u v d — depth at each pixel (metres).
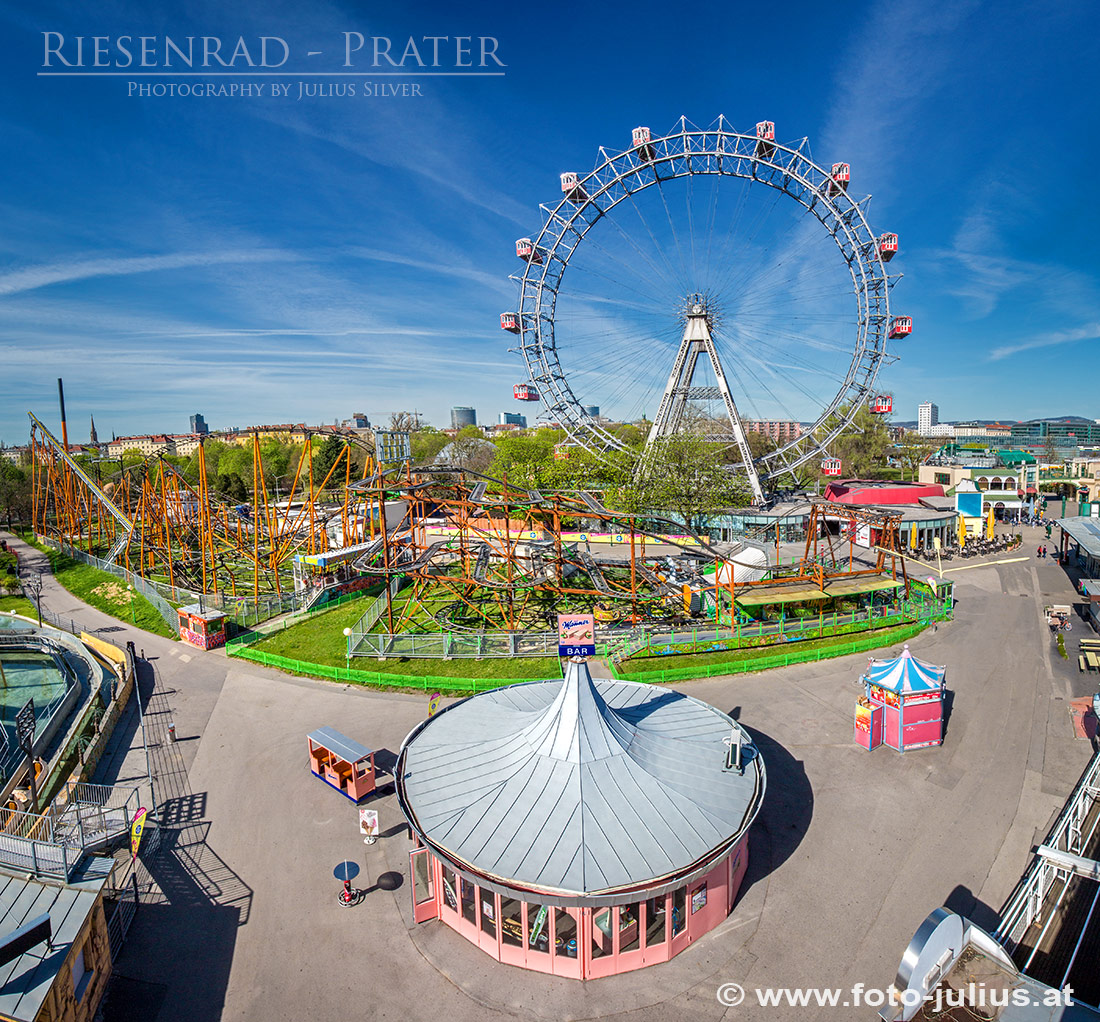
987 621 50.31
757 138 71.44
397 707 37.72
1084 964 17.48
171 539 79.88
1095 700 31.77
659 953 19.77
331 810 28.11
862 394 73.69
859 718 32.16
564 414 81.12
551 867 18.83
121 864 24.73
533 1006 18.48
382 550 60.44
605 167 75.31
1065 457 189.38
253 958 20.52
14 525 112.12
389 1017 18.34
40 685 46.78
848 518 57.69
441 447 164.50
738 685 39.22
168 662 46.47
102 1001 18.98
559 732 22.75
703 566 56.38
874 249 71.00
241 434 69.75
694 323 79.88
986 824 25.83
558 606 55.59
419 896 22.70
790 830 25.73
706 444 85.19
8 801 27.58
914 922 21.08
